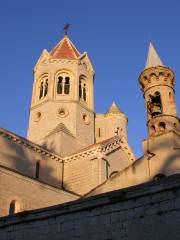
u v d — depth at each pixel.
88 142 52.22
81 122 52.78
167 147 23.88
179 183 12.65
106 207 14.12
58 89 54.72
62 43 63.59
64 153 46.97
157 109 28.28
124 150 46.66
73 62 57.12
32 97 55.94
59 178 43.31
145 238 12.68
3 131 38.47
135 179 23.73
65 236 14.65
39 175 41.09
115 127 59.16
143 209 13.18
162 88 28.86
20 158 39.50
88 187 40.78
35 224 15.87
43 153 42.75
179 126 27.41
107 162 42.44
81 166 43.09
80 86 56.59
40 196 32.25
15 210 29.73
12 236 16.27
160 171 23.17
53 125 50.97
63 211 15.17
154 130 26.95
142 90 30.41
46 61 57.53
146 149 24.88
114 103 63.53
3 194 29.14
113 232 13.49
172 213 12.46
